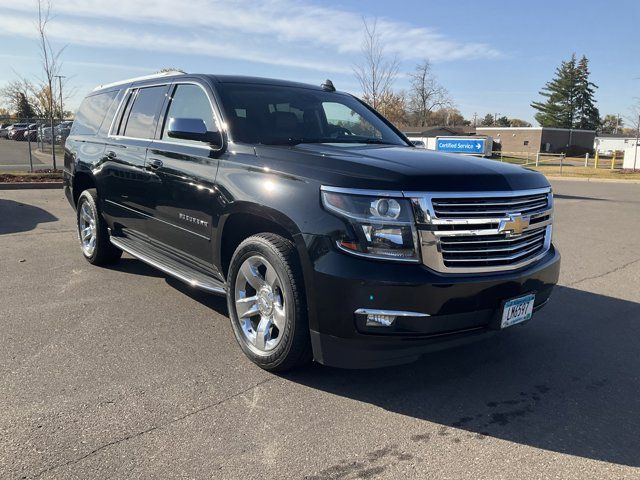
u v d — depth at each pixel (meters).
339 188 3.13
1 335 4.16
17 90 52.31
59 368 3.63
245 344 3.78
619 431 3.07
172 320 4.58
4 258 6.56
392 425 3.07
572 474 2.65
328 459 2.72
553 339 4.45
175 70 5.23
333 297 3.08
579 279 6.34
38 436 2.83
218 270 4.11
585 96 92.06
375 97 22.33
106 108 6.06
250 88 4.55
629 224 10.80
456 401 3.38
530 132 73.81
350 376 3.66
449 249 3.12
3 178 14.29
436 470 2.66
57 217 9.52
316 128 4.54
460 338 3.26
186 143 4.43
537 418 3.19
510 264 3.35
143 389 3.38
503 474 2.64
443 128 56.09
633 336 4.54
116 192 5.47
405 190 3.06
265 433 2.94
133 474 2.55
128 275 5.91
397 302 3.01
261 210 3.49
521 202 3.41
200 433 2.92
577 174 31.75
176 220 4.49
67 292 5.27
